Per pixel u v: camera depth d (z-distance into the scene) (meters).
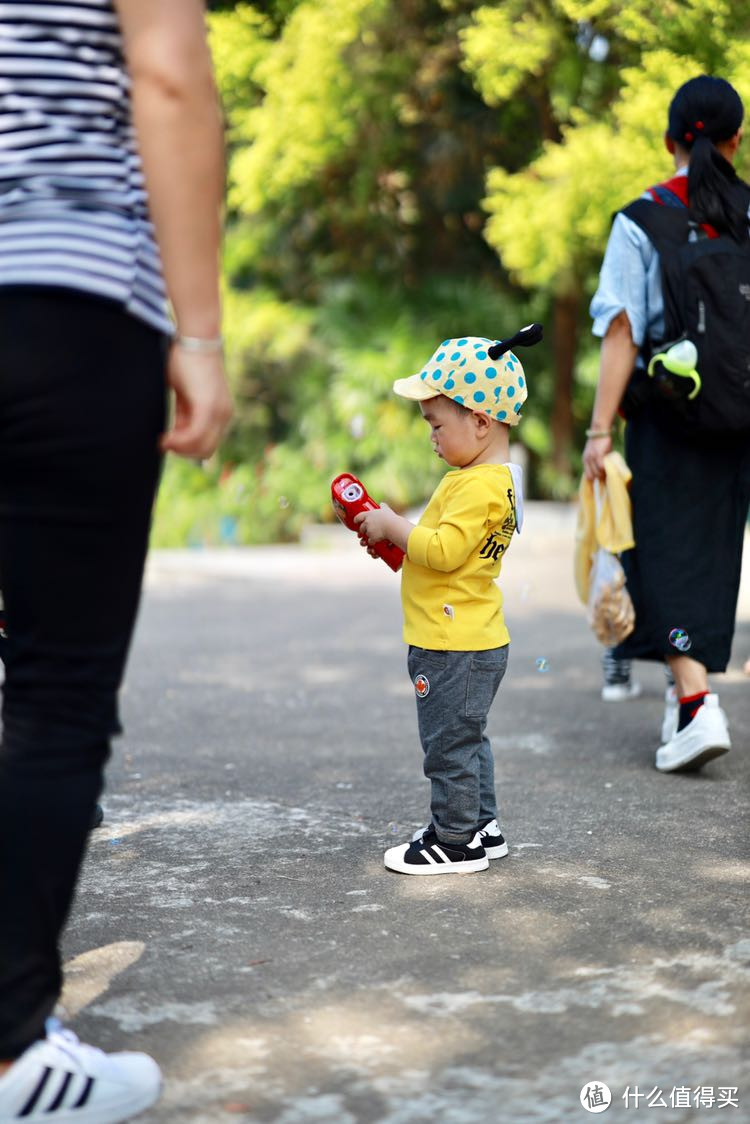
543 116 19.48
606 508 7.03
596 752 7.39
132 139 3.34
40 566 3.23
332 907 4.80
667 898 4.85
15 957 3.24
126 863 5.40
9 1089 3.24
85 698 3.30
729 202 6.71
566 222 17.28
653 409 6.85
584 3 11.93
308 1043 3.72
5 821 3.22
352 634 12.29
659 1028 3.77
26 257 3.18
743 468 6.82
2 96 3.25
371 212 24.22
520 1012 3.89
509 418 5.22
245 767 7.14
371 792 6.54
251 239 24.95
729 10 10.94
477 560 5.09
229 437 25.94
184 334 3.32
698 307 6.50
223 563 18.05
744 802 6.25
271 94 20.94
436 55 20.98
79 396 3.18
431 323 24.05
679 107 6.87
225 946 4.44
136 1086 3.35
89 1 3.24
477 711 5.10
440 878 5.12
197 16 3.19
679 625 6.75
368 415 23.64
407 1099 3.40
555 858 5.36
